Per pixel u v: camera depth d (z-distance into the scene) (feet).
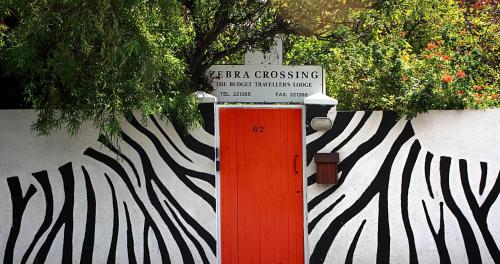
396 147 21.72
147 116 19.56
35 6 16.84
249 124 21.77
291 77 22.58
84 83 17.35
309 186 21.59
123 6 16.35
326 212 21.63
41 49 17.31
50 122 18.65
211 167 21.39
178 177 21.45
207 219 21.47
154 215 21.40
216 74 22.63
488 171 21.59
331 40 23.48
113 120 17.93
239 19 21.72
